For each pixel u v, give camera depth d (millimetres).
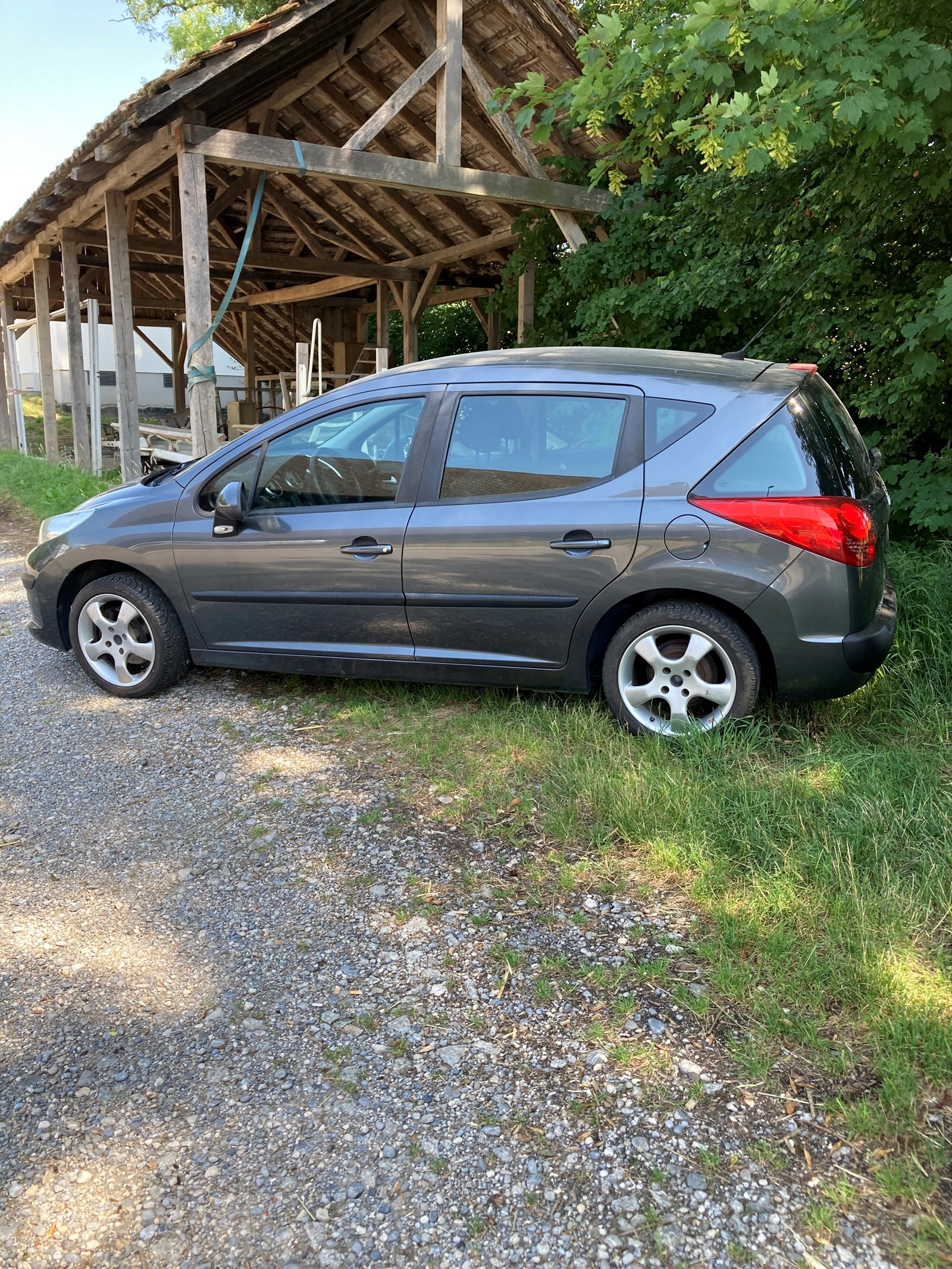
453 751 4195
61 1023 2637
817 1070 2357
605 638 4285
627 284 9195
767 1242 1932
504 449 4266
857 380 6574
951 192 5285
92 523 5023
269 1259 1937
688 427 3990
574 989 2699
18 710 5035
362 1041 2541
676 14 4746
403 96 8352
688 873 3209
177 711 4906
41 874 3412
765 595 3801
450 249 14211
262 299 19516
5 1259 1935
